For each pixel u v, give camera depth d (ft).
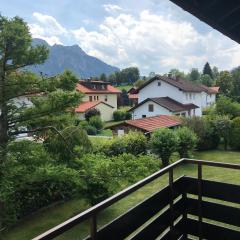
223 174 51.03
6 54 30.99
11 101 32.50
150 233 11.96
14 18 31.24
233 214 13.47
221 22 13.14
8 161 29.91
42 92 33.94
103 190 33.94
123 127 74.43
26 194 35.09
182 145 60.49
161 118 84.53
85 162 34.06
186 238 14.52
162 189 12.70
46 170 30.19
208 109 146.10
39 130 34.40
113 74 346.54
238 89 205.36
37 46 32.71
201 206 14.06
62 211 37.37
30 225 33.68
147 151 57.06
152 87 141.49
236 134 74.69
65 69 34.96
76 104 34.91
